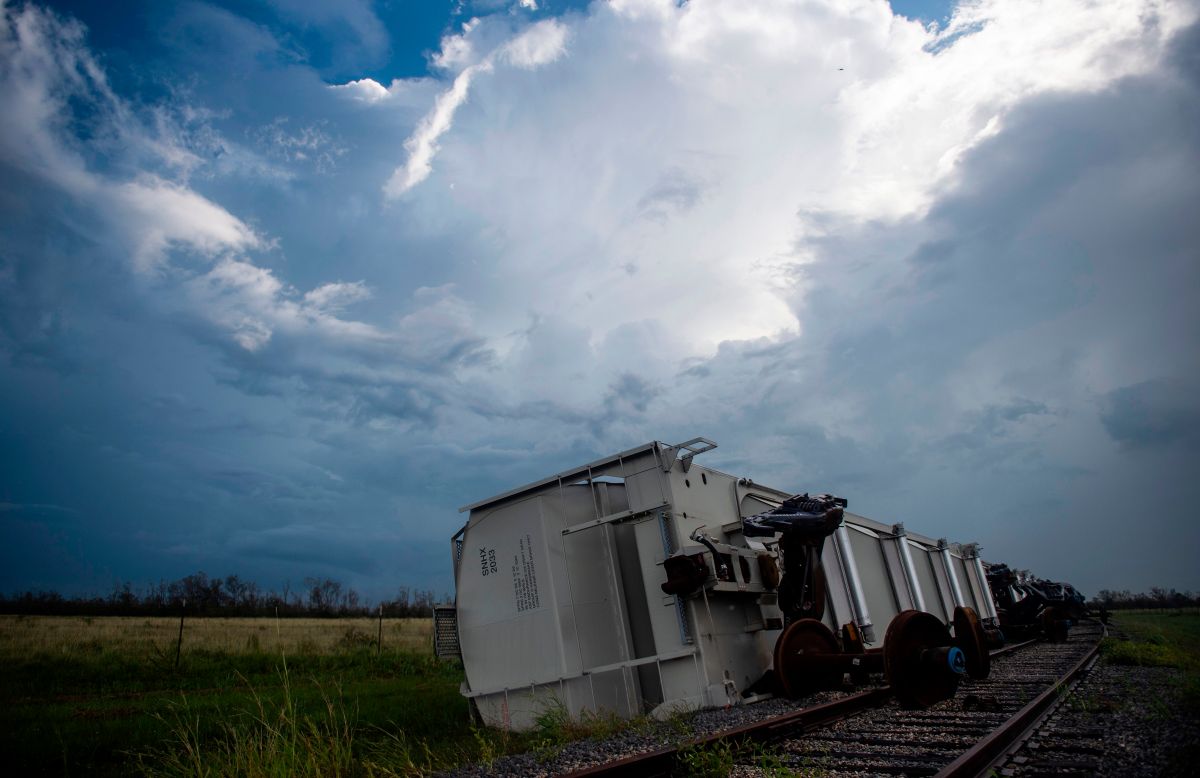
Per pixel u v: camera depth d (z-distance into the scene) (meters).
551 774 7.01
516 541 13.43
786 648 11.49
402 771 7.96
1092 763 5.66
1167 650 14.80
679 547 12.27
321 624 51.25
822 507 12.95
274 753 7.66
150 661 23.80
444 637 13.60
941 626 10.59
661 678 12.09
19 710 15.74
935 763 5.98
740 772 6.19
